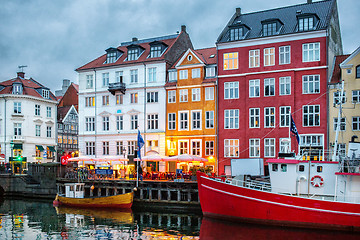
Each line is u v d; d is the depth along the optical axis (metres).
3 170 51.06
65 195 39.84
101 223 30.25
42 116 62.97
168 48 49.03
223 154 42.81
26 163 52.16
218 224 28.11
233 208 28.22
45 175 46.78
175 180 37.53
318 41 38.88
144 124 48.03
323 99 38.47
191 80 45.25
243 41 42.06
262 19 44.31
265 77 41.03
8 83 61.88
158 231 27.19
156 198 38.41
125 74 49.97
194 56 45.25
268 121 40.78
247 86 41.84
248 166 31.84
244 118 42.06
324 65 38.47
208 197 29.41
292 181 27.89
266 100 40.88
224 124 43.03
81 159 43.50
